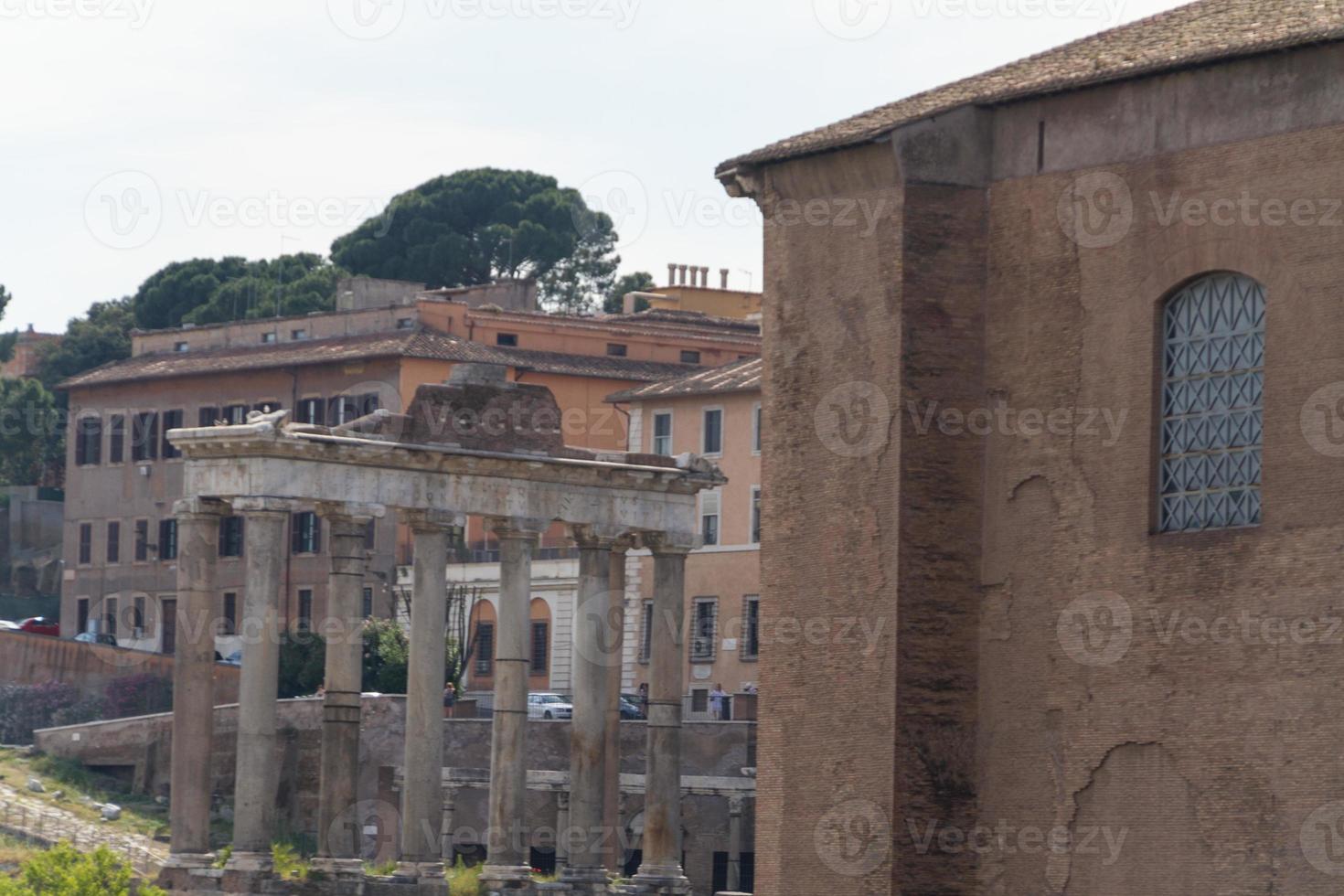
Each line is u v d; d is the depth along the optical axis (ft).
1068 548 305.94
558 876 441.68
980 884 310.45
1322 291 280.72
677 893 433.07
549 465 427.33
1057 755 303.48
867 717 318.24
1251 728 282.36
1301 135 285.02
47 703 642.63
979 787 313.12
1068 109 311.47
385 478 413.59
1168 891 288.92
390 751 550.77
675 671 440.45
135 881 450.30
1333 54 282.36
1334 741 273.95
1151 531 297.33
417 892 410.31
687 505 446.60
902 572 315.99
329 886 401.08
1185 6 329.72
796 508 332.39
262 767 399.24
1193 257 295.07
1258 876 279.69
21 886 382.63
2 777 569.23
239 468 402.11
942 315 319.47
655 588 444.96
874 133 321.73
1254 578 284.00
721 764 528.22
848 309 327.88
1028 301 314.35
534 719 582.76
